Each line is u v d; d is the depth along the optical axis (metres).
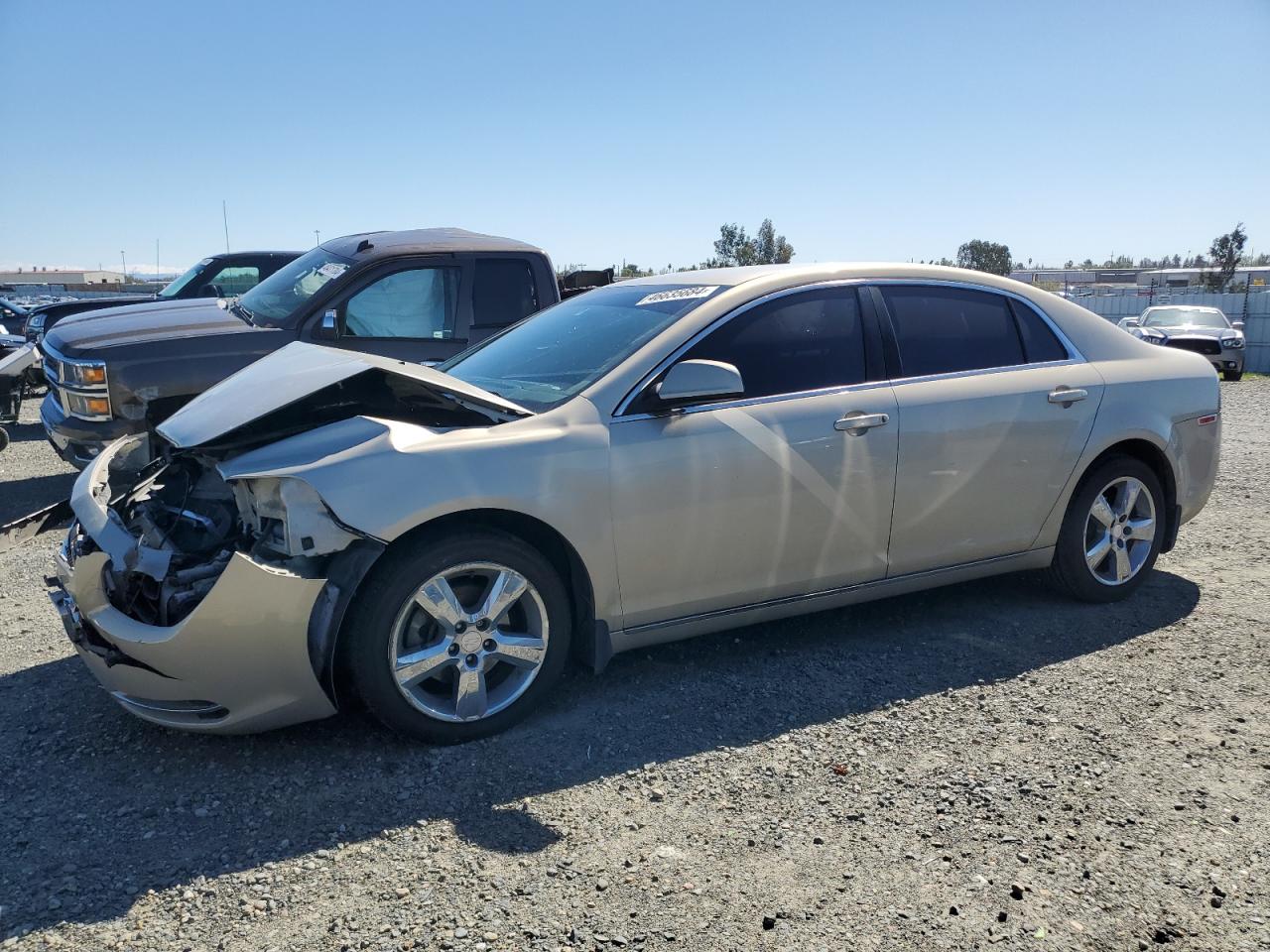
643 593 3.78
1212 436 5.13
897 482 4.18
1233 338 21.86
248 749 3.48
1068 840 2.87
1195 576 5.38
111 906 2.61
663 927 2.50
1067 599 4.97
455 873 2.74
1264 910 2.56
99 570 3.32
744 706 3.79
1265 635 4.46
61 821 3.03
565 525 3.54
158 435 4.45
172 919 2.55
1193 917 2.53
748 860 2.79
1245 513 6.93
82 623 3.45
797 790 3.16
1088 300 36.41
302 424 3.63
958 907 2.57
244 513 3.48
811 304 4.19
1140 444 4.90
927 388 4.29
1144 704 3.76
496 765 3.35
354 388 3.64
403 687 3.35
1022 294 4.73
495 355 4.56
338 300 7.10
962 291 4.57
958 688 3.93
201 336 6.75
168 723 3.34
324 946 2.45
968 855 2.80
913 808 3.05
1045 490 4.59
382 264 7.23
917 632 4.55
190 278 12.58
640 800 3.11
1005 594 5.07
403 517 3.24
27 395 11.68
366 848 2.87
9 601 5.27
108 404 6.52
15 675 4.21
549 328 4.59
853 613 4.82
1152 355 5.02
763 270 4.35
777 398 3.99
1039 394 4.52
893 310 4.36
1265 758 3.34
